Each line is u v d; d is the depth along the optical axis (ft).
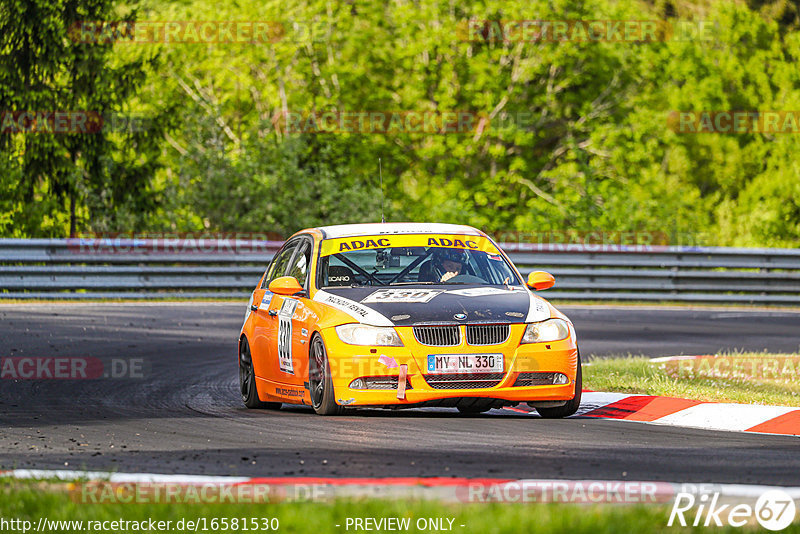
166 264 252.21
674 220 377.50
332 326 98.99
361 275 107.86
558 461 74.69
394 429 91.30
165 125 335.26
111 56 328.29
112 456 78.59
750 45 537.24
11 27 314.55
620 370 132.87
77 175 321.73
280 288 107.04
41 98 318.65
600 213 381.19
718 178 529.04
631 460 75.51
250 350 117.50
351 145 396.78
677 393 114.11
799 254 276.00
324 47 410.93
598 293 268.82
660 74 438.81
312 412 108.27
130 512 54.90
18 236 329.31
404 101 416.26
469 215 375.25
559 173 407.23
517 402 98.68
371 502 56.18
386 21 418.51
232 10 394.93
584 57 414.21
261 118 353.10
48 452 80.94
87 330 184.85
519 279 110.32
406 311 98.12
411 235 113.50
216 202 321.52
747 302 272.92
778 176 463.01
